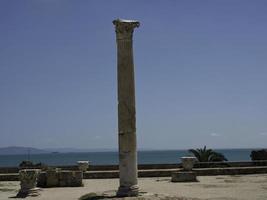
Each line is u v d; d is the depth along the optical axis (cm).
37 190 2920
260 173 4500
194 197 2555
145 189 3052
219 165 4956
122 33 2462
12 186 3550
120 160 2411
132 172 2394
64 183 3425
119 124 2433
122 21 2466
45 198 2681
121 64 2458
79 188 3288
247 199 2481
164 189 3055
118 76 2464
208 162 5091
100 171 4450
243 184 3397
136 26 2486
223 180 3759
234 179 3850
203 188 3120
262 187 3164
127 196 2334
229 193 2784
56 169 3725
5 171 4516
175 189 3052
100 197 2366
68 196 2759
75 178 3431
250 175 4306
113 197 2331
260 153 5650
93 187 3366
